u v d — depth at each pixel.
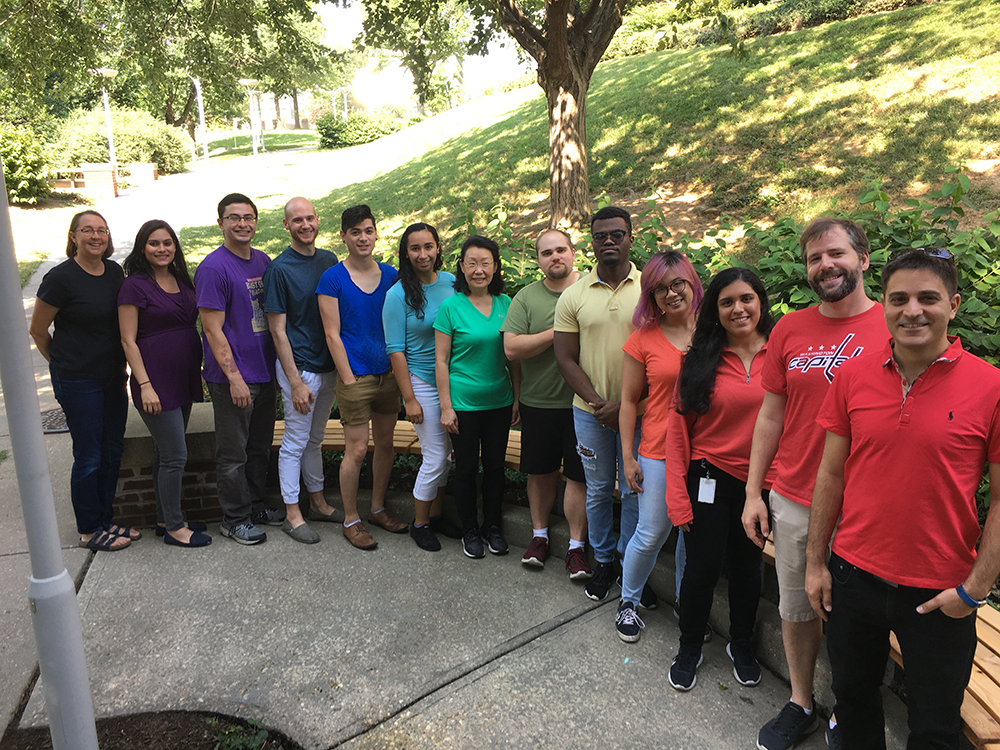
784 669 3.02
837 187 9.25
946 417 1.86
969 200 7.94
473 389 3.81
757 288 2.73
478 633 3.33
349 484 4.10
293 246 4.01
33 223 15.02
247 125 59.28
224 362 3.76
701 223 9.43
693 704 2.88
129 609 3.45
